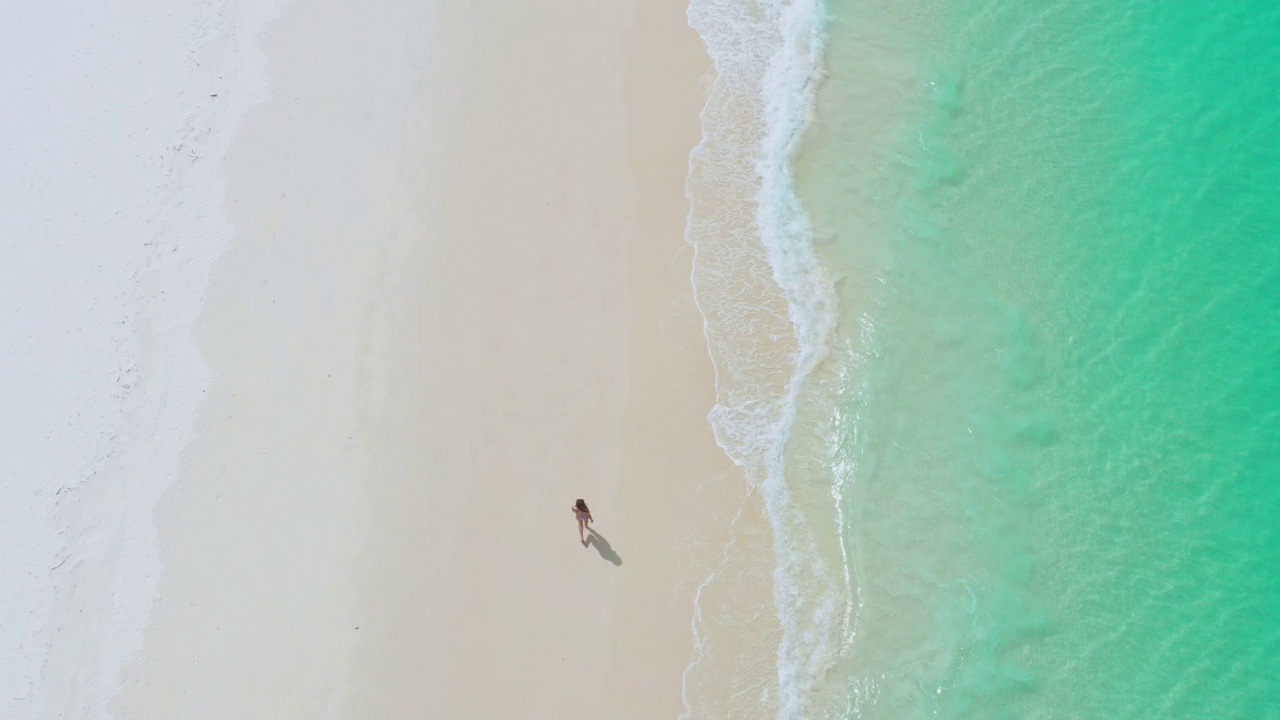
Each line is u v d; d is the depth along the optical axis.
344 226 22.98
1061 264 22.84
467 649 18.44
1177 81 25.17
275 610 18.95
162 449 20.62
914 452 20.66
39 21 26.06
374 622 18.73
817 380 21.27
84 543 19.83
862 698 18.06
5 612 19.27
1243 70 25.17
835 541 19.56
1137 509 20.02
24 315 22.23
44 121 24.72
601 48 25.34
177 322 22.03
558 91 24.70
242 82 25.08
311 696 18.20
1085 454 20.66
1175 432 20.81
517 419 20.55
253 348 21.62
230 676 18.45
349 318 21.84
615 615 18.67
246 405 20.97
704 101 24.70
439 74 24.95
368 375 21.16
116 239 23.09
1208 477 20.31
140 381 21.38
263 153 24.06
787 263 22.59
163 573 19.41
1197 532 19.77
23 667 18.80
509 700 18.03
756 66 25.38
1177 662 18.48
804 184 23.83
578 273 22.23
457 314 21.77
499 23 25.66
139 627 18.95
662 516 19.59
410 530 19.52
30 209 23.50
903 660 18.44
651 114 24.44
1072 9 26.33
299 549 19.47
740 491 19.86
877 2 26.59
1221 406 21.03
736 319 21.80
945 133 24.70
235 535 19.69
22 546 19.86
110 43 25.77
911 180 23.95
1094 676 18.39
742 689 18.03
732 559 19.20
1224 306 22.16
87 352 21.78
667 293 22.05
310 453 20.38
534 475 19.95
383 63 25.16
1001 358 21.72
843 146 24.44
